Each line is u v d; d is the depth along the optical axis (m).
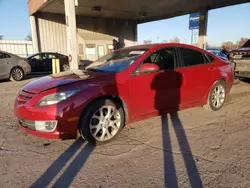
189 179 2.49
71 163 2.86
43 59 14.16
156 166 2.76
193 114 4.75
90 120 3.22
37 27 17.52
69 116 3.08
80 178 2.54
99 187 2.38
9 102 6.01
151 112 3.90
